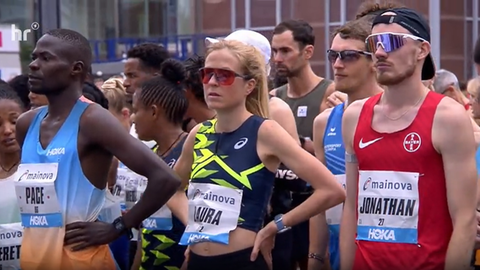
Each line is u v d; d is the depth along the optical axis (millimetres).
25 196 3410
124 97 5891
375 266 3342
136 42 18297
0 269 4191
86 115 3344
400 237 3289
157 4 19188
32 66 3381
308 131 5777
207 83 3514
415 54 3305
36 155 3410
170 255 4402
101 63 15852
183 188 4008
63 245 3357
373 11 4781
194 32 19266
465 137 3197
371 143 3373
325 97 5793
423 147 3236
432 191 3242
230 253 3422
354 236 3578
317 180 3461
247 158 3449
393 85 3332
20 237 4207
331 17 17281
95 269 3455
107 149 3348
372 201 3359
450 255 3193
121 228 3375
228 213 3428
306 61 5824
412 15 3346
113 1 18719
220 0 18891
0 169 4281
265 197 3479
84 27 18312
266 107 3676
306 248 5207
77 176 3338
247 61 3502
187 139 3805
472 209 3225
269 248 3539
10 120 4281
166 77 4590
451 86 6957
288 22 5844
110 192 4629
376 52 3326
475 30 17172
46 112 3529
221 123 3568
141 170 3340
